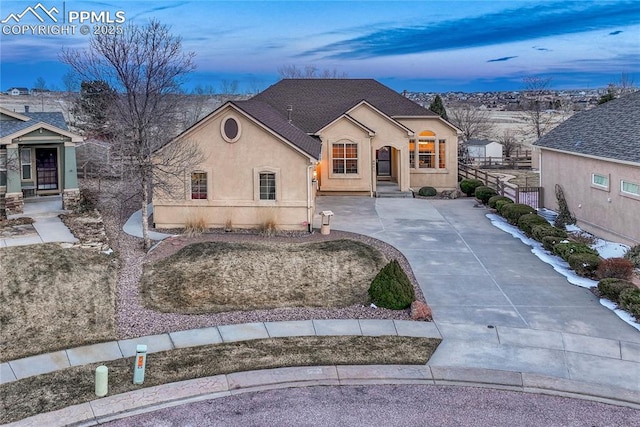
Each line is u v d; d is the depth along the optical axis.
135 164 18.44
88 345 11.30
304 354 10.93
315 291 14.73
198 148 20.48
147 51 21.47
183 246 18.31
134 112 19.09
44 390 9.45
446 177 31.20
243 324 12.48
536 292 14.50
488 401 9.27
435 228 21.61
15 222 20.33
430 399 9.33
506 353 11.02
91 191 25.05
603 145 20.27
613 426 8.51
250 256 17.20
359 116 28.77
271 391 9.59
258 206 20.92
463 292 14.55
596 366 10.45
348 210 25.14
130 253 17.75
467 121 61.75
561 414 8.86
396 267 13.80
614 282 13.92
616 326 12.30
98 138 30.84
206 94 57.12
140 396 9.29
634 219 17.97
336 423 8.57
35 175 24.81
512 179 37.34
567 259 16.25
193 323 12.49
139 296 14.06
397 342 11.55
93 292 14.17
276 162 20.66
